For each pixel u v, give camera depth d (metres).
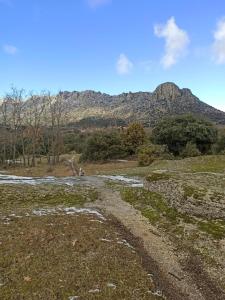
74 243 21.61
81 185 42.06
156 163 61.78
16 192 36.88
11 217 27.42
